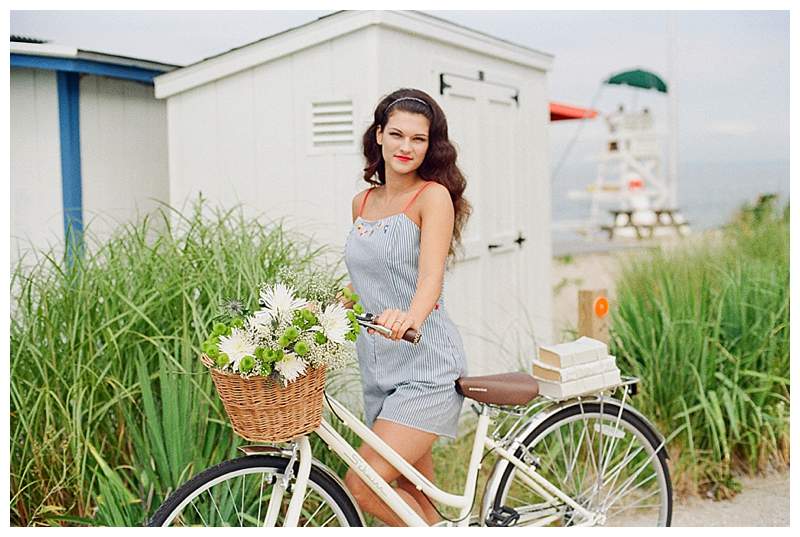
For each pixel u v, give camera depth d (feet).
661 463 12.26
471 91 18.22
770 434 15.88
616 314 16.84
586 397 11.86
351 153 15.75
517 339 20.06
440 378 10.78
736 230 26.55
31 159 18.67
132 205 20.13
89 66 18.60
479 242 18.49
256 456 9.90
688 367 15.51
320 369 9.55
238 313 9.57
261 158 16.60
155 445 11.87
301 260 14.02
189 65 16.96
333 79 15.80
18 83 18.56
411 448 10.68
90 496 12.38
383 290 10.85
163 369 11.82
